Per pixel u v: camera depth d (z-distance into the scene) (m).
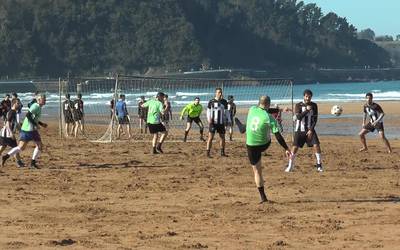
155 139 27.83
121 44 191.38
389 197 16.88
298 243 12.14
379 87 172.62
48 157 26.25
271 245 11.98
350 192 17.64
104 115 60.97
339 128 47.78
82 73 183.88
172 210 15.32
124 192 17.84
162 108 27.89
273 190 17.97
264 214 14.82
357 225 13.60
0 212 15.13
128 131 39.75
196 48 194.62
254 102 68.25
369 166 23.36
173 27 195.38
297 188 18.30
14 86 143.75
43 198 16.94
